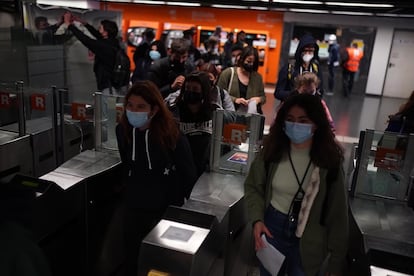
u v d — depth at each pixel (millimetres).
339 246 1711
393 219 2160
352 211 2246
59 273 2201
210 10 11930
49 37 4582
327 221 1718
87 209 2348
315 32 11523
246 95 3895
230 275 2322
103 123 2807
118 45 4645
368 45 11266
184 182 2066
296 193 1743
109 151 2814
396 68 11383
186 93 2635
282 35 11719
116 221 2721
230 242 2184
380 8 5875
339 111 9031
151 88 1958
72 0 7773
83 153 2732
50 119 3221
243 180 2572
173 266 1565
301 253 1729
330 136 1693
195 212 1789
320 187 1684
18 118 2949
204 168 2703
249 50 3828
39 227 1919
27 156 2990
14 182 1987
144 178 2064
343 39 11367
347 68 11000
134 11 12367
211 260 1819
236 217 2232
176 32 11914
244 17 11781
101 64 4492
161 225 1712
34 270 1281
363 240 1912
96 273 2600
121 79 4547
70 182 2209
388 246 1851
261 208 1835
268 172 1820
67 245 2221
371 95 11664
